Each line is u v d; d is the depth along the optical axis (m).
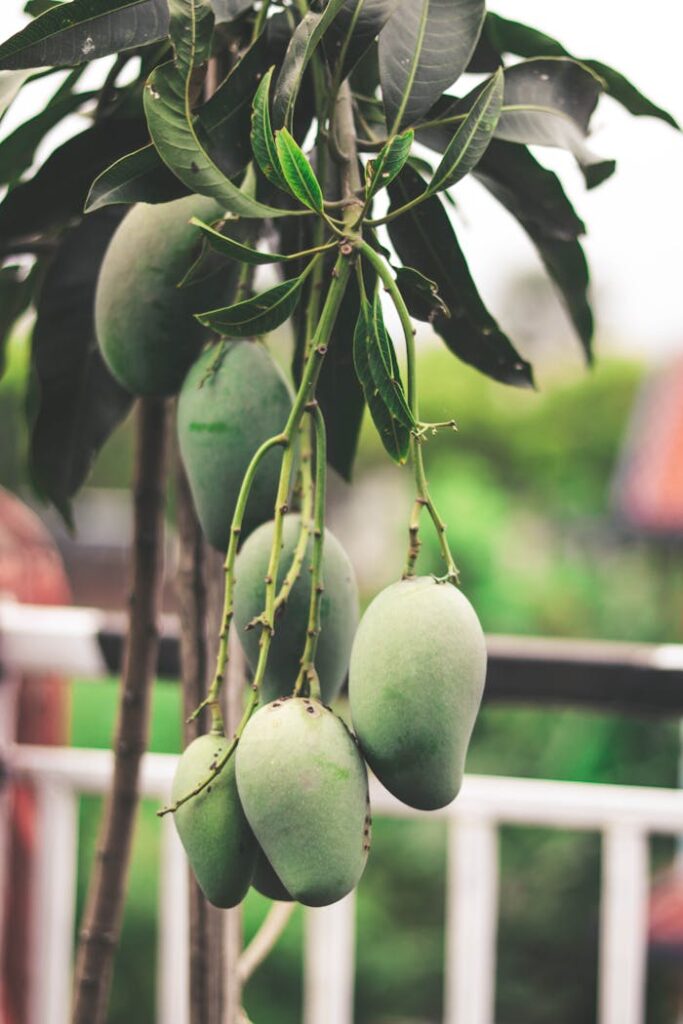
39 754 2.31
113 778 1.54
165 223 1.32
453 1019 2.21
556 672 2.10
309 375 1.19
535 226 1.50
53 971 2.32
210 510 1.30
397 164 1.15
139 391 1.37
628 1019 2.19
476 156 1.17
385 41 1.24
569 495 10.83
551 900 6.31
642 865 2.19
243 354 1.31
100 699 7.08
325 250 1.18
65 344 1.53
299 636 1.26
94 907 1.54
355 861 1.15
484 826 2.22
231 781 1.19
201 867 1.19
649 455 8.38
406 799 1.17
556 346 14.99
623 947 2.20
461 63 1.24
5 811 2.27
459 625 1.17
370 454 11.36
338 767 1.15
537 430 10.93
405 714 1.15
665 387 9.26
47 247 1.52
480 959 2.21
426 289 1.22
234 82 1.21
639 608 8.41
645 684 2.08
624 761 6.67
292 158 1.14
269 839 1.15
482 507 8.99
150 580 1.51
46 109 1.51
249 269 1.30
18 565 2.51
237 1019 1.48
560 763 6.68
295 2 1.26
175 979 2.28
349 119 1.26
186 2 1.16
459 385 10.95
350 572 1.29
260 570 1.27
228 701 1.47
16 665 2.26
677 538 7.68
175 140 1.17
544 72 1.36
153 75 1.16
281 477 1.19
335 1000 2.29
